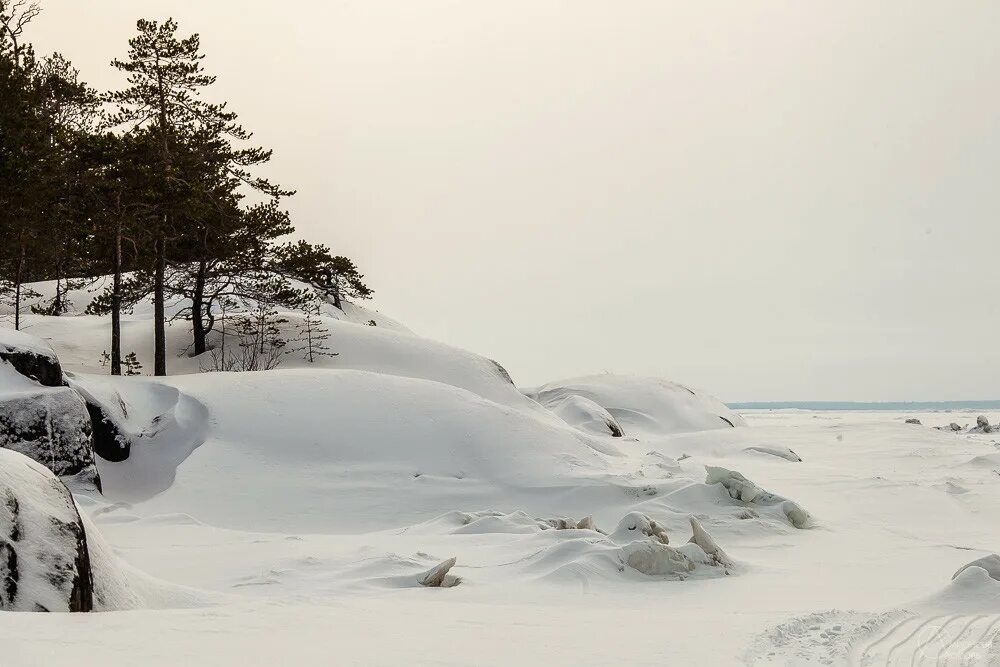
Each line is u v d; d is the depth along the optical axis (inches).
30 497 289.4
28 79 1256.8
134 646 221.5
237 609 293.9
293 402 1040.8
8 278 1555.1
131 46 1370.6
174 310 1849.2
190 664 207.9
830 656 245.6
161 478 924.6
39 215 1244.5
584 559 489.4
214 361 1498.5
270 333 1589.6
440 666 224.1
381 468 943.7
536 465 957.8
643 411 2126.0
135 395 1038.4
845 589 449.7
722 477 825.5
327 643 244.8
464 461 971.9
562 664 231.1
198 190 1357.0
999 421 3922.2
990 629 283.0
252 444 957.2
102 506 791.7
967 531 744.3
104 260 1427.2
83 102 1546.5
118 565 331.3
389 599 392.8
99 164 1294.3
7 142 1133.7
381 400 1069.1
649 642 262.4
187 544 595.8
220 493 858.1
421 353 1626.5
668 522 738.8
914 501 908.0
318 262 1611.7
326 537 638.5
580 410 1829.5
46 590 271.7
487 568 494.3
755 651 249.9
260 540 612.7
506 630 279.4
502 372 1674.5
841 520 796.0
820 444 1841.8
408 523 807.7
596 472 944.9
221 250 1503.4
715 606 389.7
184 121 1427.2
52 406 854.5
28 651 206.7
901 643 263.9
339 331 1632.6
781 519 754.2
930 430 2265.0
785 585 468.4
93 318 1721.2
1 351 885.8
